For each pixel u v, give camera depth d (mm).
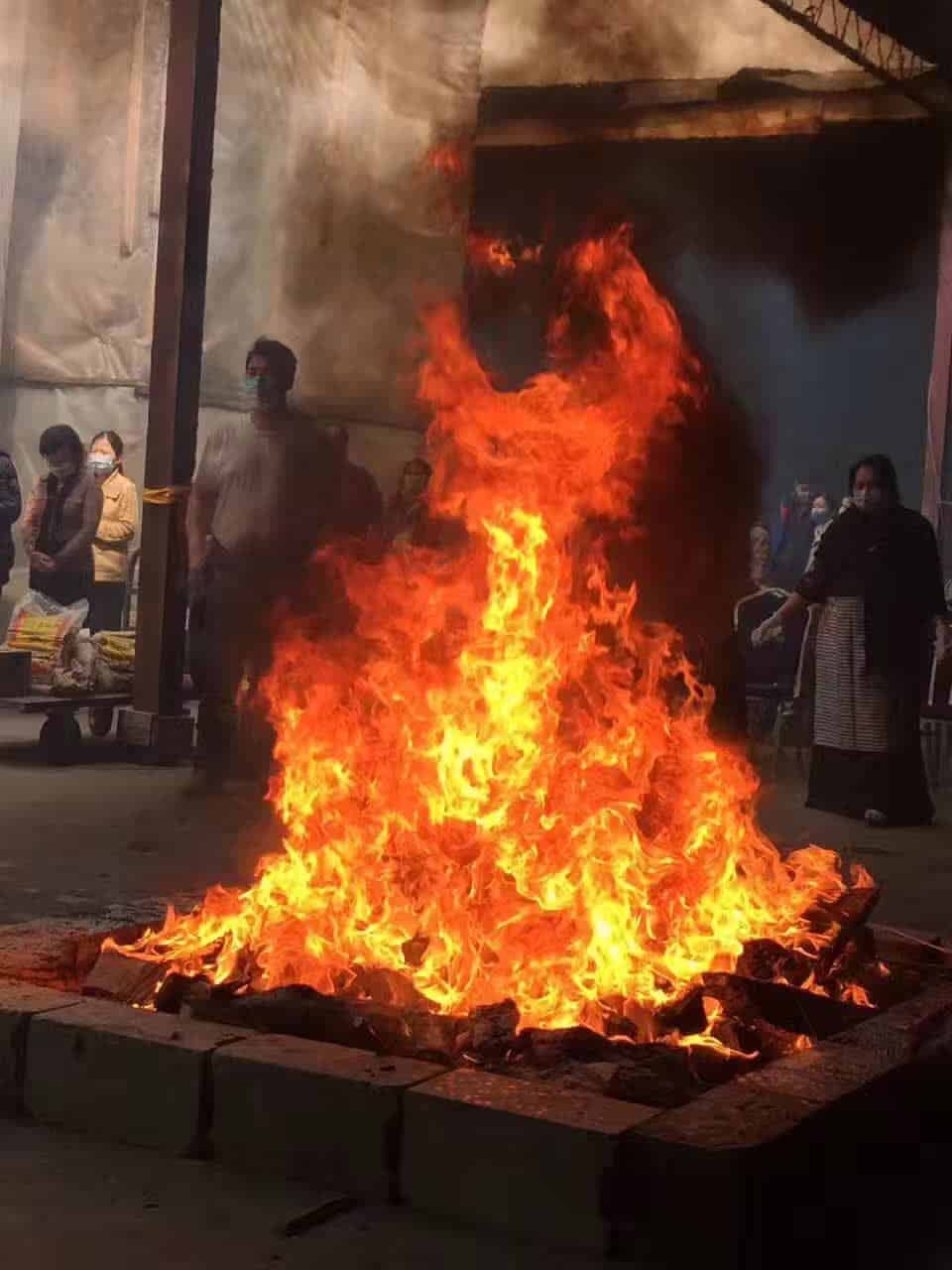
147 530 9602
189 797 8367
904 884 6949
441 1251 2977
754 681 10859
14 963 4141
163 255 9562
